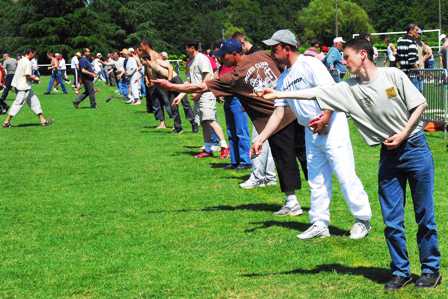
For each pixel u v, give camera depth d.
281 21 116.31
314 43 21.52
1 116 23.94
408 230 7.84
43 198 10.24
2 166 13.25
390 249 5.93
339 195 9.82
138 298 5.93
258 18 115.31
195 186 10.84
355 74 5.77
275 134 8.51
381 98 5.64
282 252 7.13
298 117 7.55
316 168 7.57
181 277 6.45
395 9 109.88
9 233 8.27
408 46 16.95
